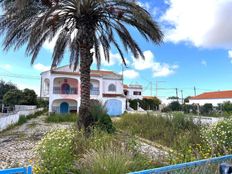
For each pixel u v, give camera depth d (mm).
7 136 12891
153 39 11797
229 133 7645
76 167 5406
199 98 69875
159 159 6277
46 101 41656
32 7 10430
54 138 6164
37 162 5969
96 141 7223
